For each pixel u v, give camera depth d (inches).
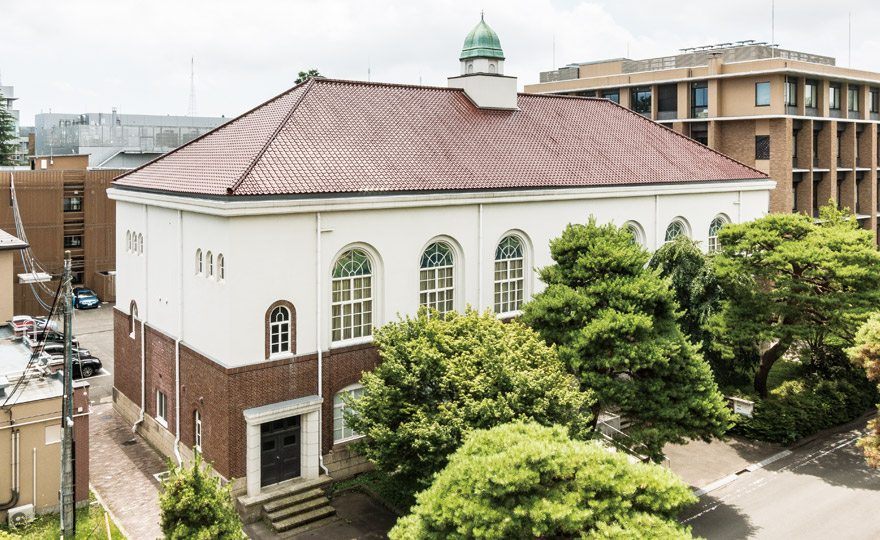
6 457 988.6
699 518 1068.5
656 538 661.9
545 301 1081.4
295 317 1086.4
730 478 1203.2
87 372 1729.8
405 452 925.2
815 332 1311.5
